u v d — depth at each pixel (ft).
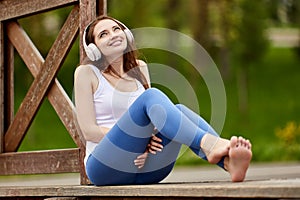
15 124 15.99
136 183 12.56
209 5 78.38
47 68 15.05
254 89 101.91
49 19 63.98
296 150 61.16
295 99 98.63
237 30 84.28
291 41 117.19
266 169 45.70
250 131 87.92
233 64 96.68
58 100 14.78
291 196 9.48
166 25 78.59
